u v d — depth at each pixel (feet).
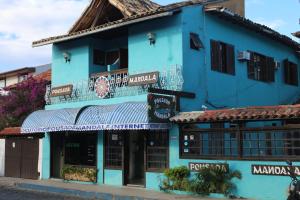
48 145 71.56
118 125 53.83
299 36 64.08
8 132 76.69
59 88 70.85
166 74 55.83
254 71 71.41
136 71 60.70
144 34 60.18
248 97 68.85
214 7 59.52
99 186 59.98
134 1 66.28
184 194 50.67
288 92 81.20
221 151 48.65
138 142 60.80
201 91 58.29
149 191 53.93
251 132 46.16
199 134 50.80
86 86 66.85
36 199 53.11
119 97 61.11
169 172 51.72
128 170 60.34
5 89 96.27
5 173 77.87
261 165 45.01
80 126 59.21
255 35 72.28
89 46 69.21
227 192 47.03
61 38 69.00
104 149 62.49
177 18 56.65
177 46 56.24
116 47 70.08
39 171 72.28
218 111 48.78
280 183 43.52
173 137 53.01
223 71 63.82
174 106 52.90
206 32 60.54
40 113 68.74
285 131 43.68
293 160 42.65
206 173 48.47
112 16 69.87
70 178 66.54
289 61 82.89
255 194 45.24
